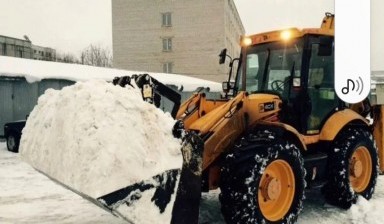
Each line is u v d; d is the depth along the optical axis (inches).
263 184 152.6
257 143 149.1
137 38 1368.1
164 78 748.0
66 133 133.0
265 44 193.2
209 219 174.9
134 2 1357.0
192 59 1321.4
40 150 148.2
